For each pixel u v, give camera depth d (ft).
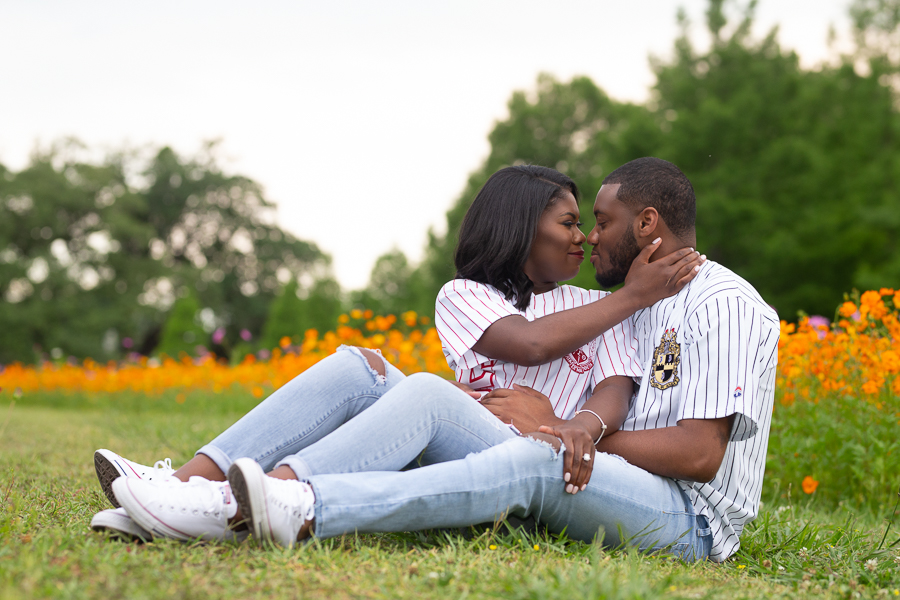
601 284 7.76
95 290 102.73
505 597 4.83
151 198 129.39
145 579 4.70
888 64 71.00
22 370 42.96
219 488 5.79
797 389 12.84
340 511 5.63
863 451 10.89
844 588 5.74
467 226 7.41
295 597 4.66
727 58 58.80
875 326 12.94
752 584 5.88
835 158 56.03
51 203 98.99
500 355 6.88
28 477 9.67
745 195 53.98
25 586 4.37
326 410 6.49
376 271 120.37
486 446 6.44
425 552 5.92
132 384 34.86
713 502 6.72
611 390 6.84
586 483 6.21
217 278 131.13
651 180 7.11
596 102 93.81
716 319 6.46
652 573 5.64
